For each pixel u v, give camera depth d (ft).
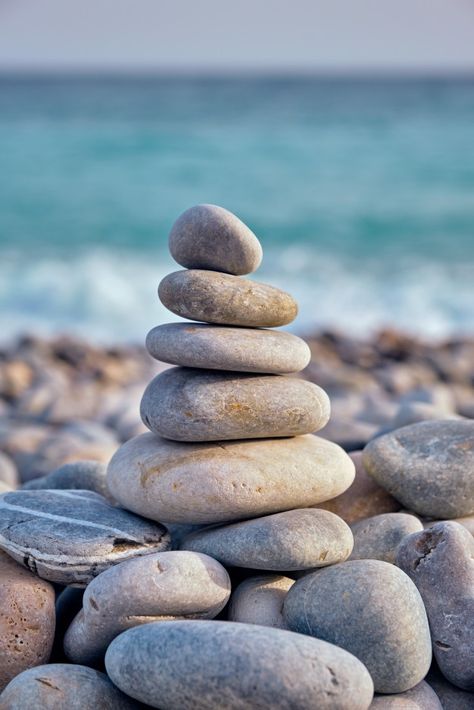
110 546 2.57
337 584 2.46
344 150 21.35
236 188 17.08
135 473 2.64
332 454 2.69
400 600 2.42
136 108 32.45
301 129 25.46
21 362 6.53
